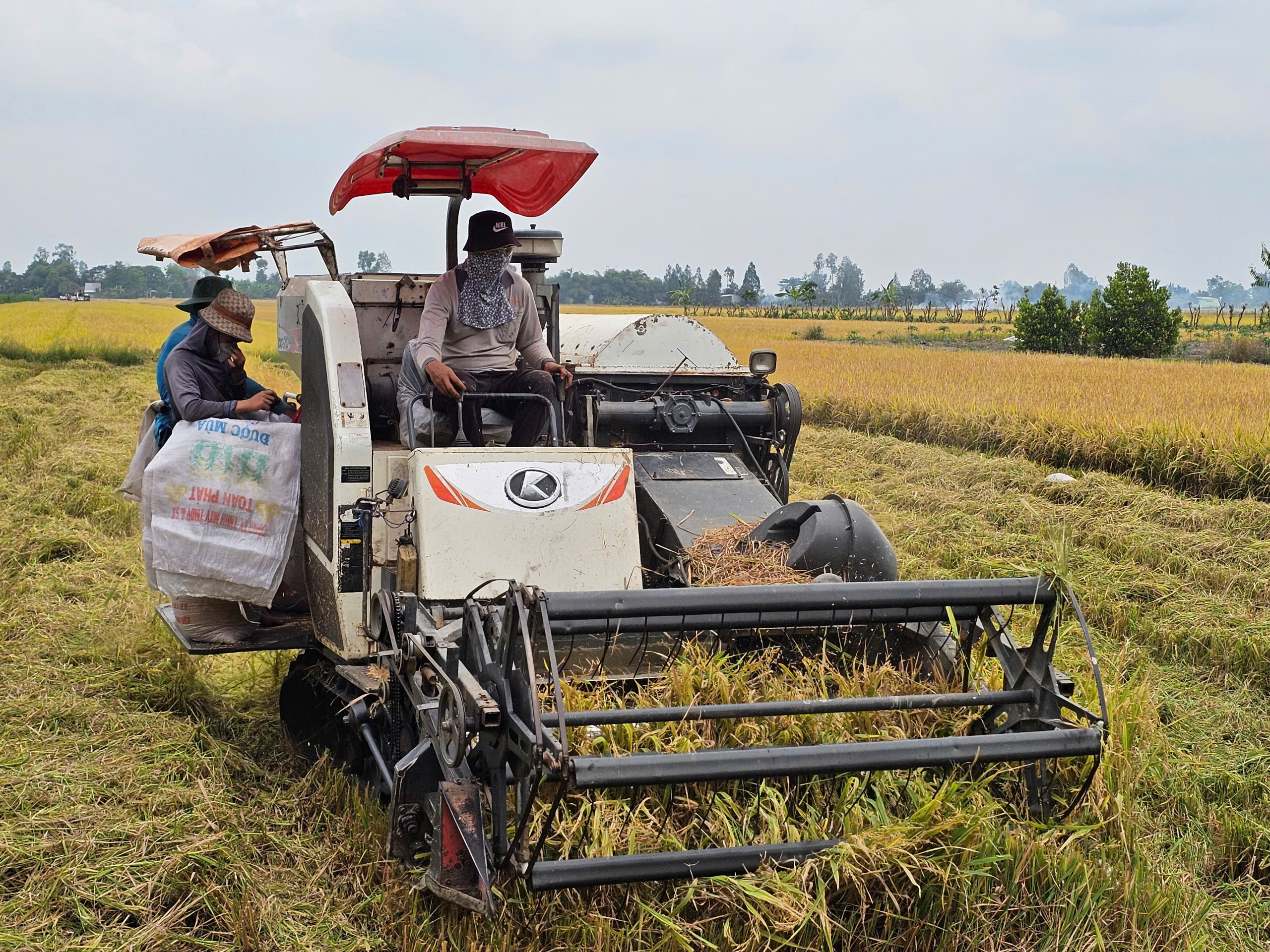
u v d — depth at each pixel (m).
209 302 6.44
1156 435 13.48
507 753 3.42
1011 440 15.29
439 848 3.48
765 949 3.43
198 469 5.11
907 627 4.75
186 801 4.45
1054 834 3.90
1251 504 10.73
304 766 5.20
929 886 3.62
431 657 3.78
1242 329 61.66
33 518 9.83
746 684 4.27
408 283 6.15
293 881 4.02
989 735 3.66
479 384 5.34
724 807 3.87
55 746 4.92
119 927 3.62
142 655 6.29
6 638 6.45
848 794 3.95
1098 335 41.16
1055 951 3.64
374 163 5.54
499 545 4.51
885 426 17.88
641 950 3.45
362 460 4.55
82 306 64.81
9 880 3.83
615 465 4.86
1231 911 4.20
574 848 3.67
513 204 6.57
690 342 7.26
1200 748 5.66
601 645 4.66
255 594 5.16
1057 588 3.93
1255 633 7.25
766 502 5.75
